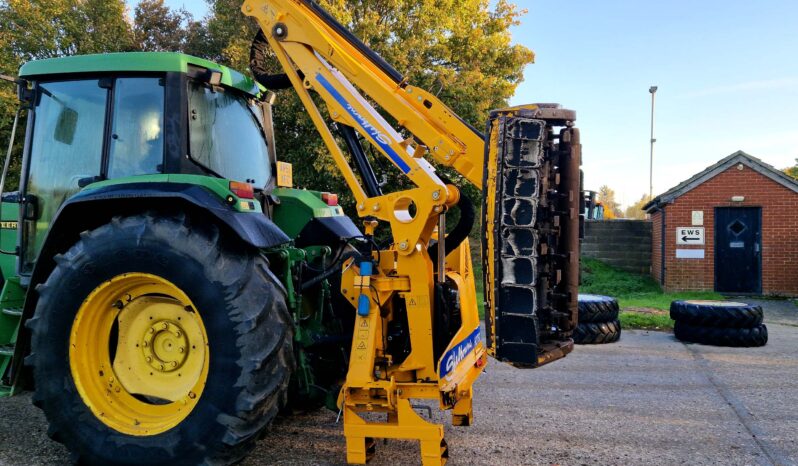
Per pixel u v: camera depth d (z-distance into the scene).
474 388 4.98
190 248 2.93
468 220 3.41
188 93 3.47
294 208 4.14
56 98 3.73
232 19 13.09
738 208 13.43
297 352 3.46
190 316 3.07
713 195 13.49
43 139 3.78
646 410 4.34
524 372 5.58
